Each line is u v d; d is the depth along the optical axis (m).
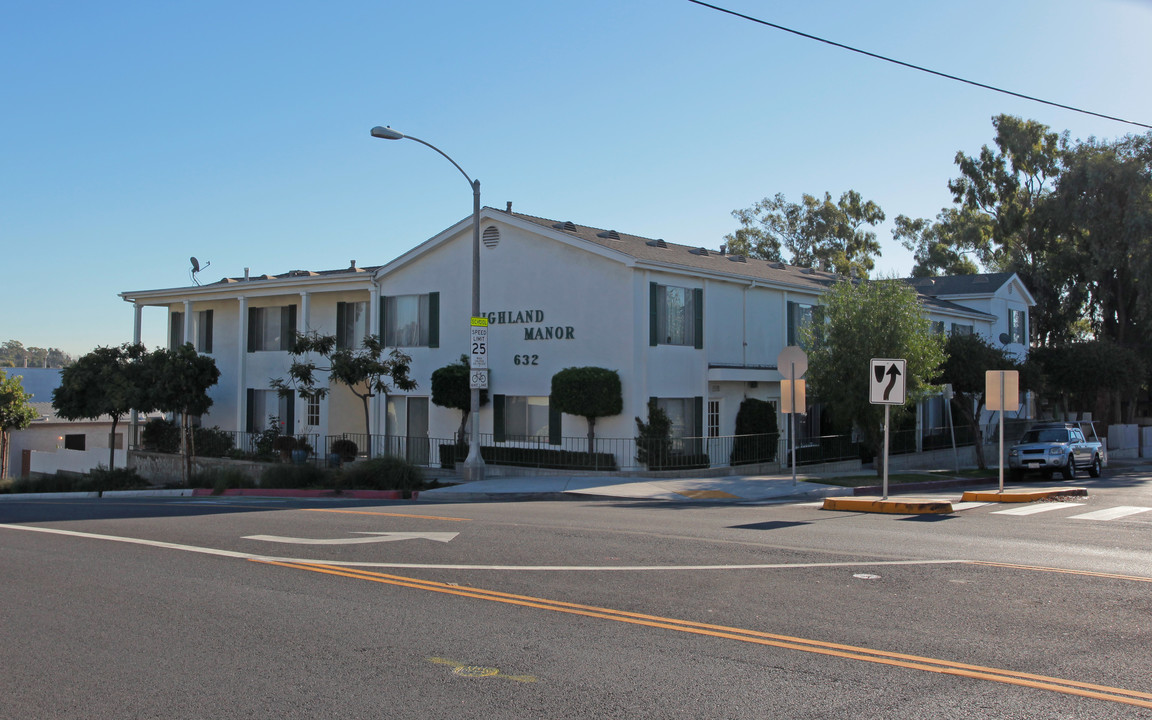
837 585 8.78
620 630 7.08
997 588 8.67
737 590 8.54
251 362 33.28
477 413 22.66
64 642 6.77
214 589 8.59
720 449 26.39
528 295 26.33
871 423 25.55
